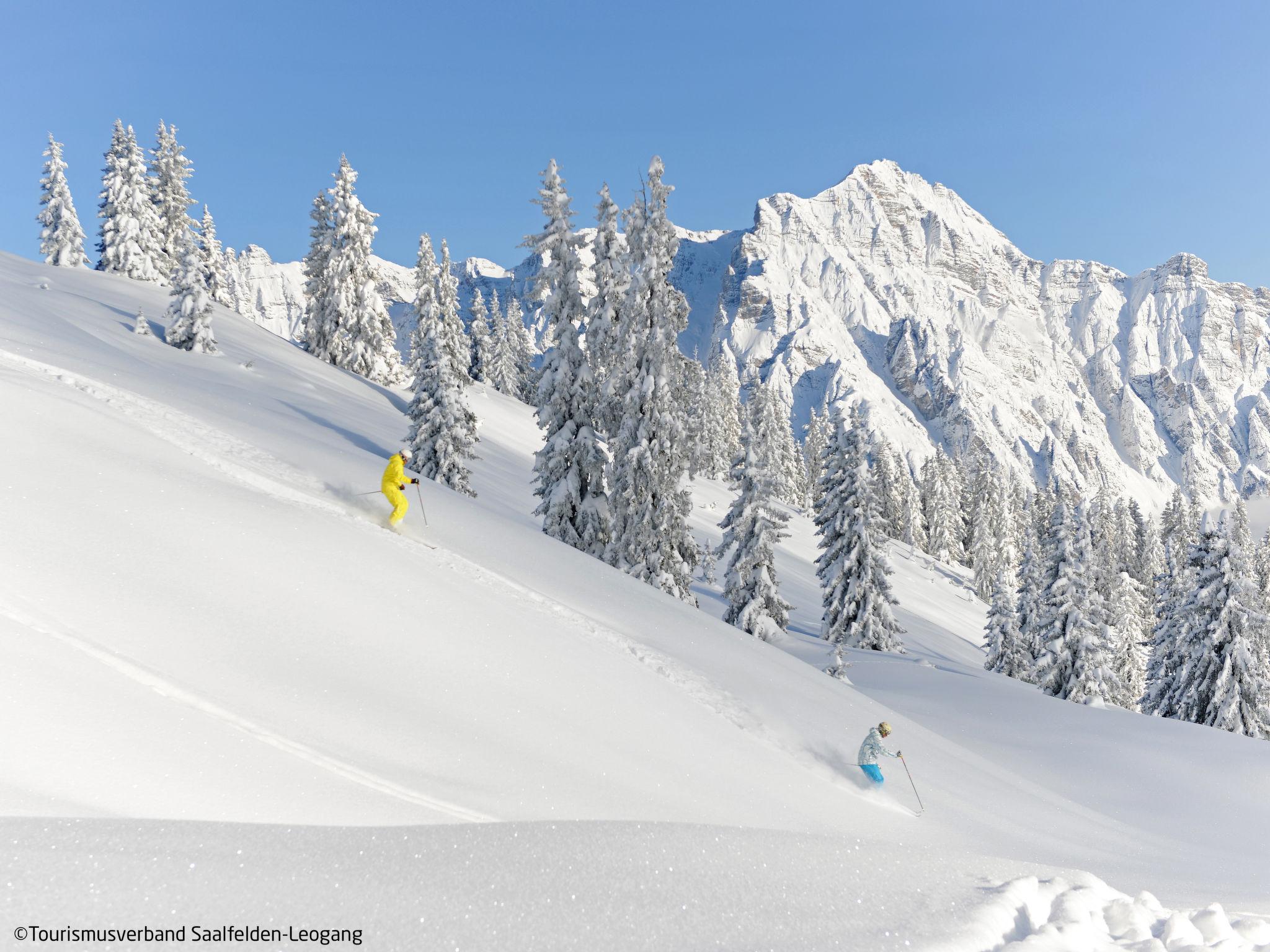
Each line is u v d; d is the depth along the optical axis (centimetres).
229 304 8706
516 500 5047
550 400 3108
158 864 435
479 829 589
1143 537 12088
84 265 6981
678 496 3020
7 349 1725
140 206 6888
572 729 932
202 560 881
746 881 570
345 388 5919
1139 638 6556
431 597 1049
